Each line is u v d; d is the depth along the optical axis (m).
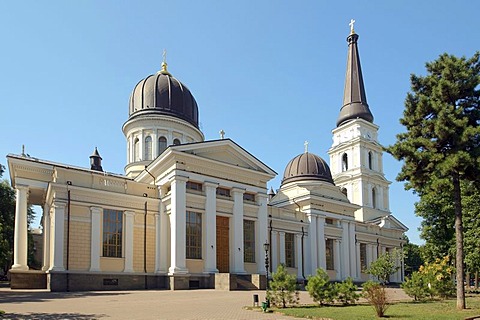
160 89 54.16
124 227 40.53
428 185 26.09
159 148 52.53
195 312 20.38
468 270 42.50
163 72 57.19
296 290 24.72
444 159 25.23
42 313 19.30
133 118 53.50
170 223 41.62
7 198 51.62
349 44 79.50
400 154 26.22
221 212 44.19
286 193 61.62
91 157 58.78
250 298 28.56
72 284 36.25
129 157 54.06
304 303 25.95
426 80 26.50
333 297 25.25
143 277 40.31
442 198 40.94
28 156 40.53
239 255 44.19
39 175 39.47
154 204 42.78
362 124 74.31
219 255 43.59
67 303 23.97
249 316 19.36
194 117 56.19
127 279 39.41
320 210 57.59
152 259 41.62
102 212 39.44
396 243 71.19
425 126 25.83
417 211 45.19
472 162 24.06
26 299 26.44
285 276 24.45
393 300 29.64
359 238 63.69
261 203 47.47
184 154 41.78
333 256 58.41
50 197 39.12
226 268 43.91
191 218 42.09
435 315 20.06
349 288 26.12
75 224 37.78
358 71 77.75
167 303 24.66
